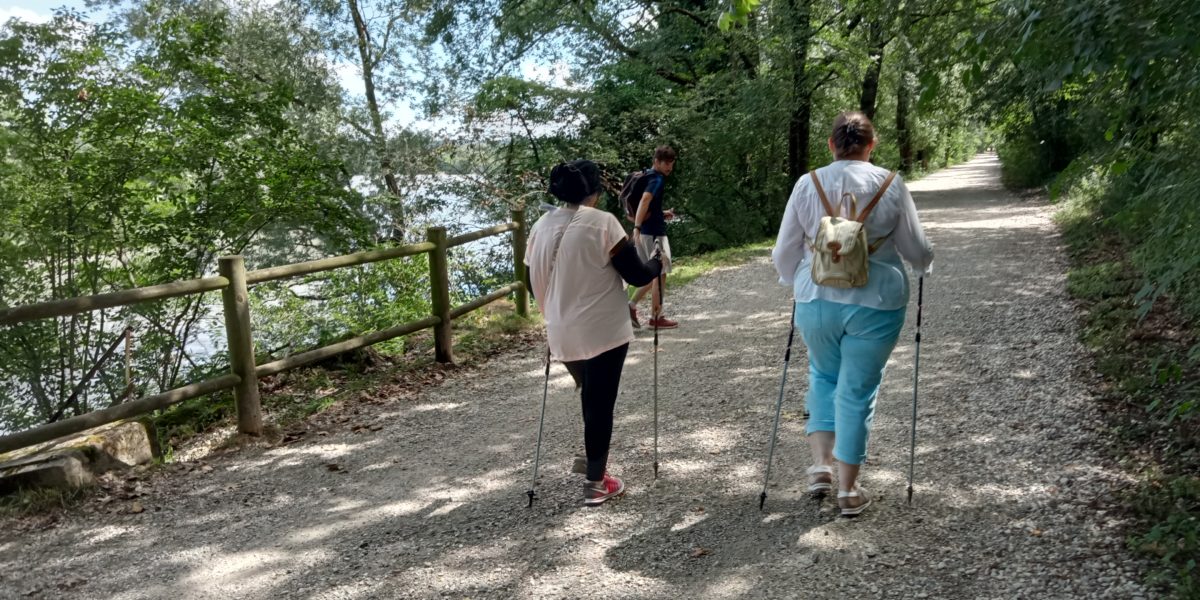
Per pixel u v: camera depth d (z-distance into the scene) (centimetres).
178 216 709
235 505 411
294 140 796
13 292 652
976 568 301
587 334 370
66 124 684
